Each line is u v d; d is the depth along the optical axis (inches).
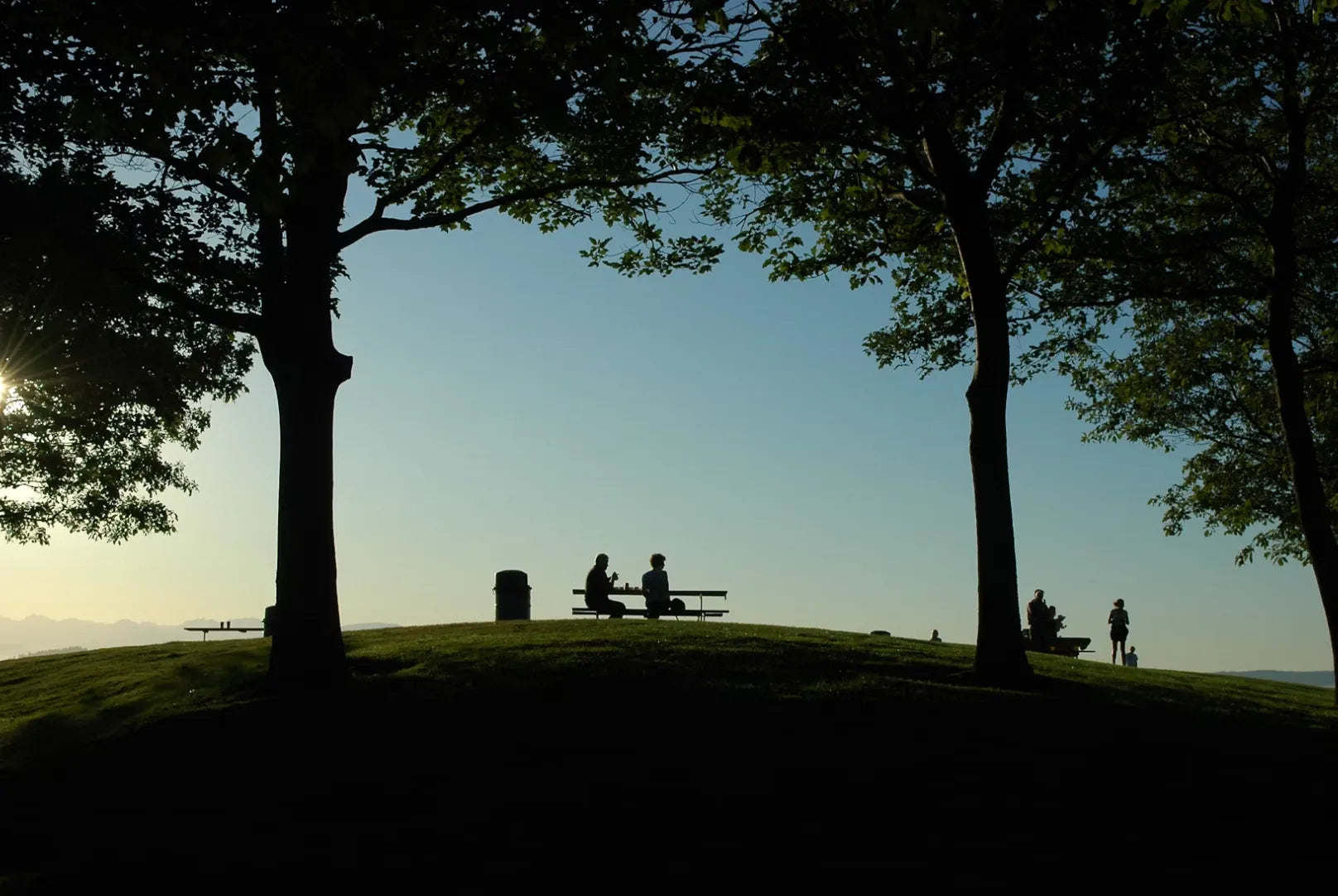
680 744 501.0
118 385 995.3
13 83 564.4
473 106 489.1
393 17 430.6
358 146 497.7
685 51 561.6
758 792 451.2
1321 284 962.1
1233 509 1242.6
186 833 431.2
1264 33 673.6
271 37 433.4
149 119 455.8
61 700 732.7
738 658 667.4
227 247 732.0
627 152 673.0
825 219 775.1
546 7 434.9
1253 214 802.8
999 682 618.8
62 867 403.5
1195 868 400.2
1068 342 901.8
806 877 384.5
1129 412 1225.4
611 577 1167.6
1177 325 1097.4
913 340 858.8
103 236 646.5
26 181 665.6
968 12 527.8
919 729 521.3
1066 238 772.6
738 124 583.8
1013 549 631.8
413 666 665.0
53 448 1204.5
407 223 660.1
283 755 506.3
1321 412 1061.8
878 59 581.6
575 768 477.1
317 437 629.9
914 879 383.9
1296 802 465.7
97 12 442.0
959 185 642.2
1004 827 426.3
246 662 759.1
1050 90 548.4
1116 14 534.3
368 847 410.9
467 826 425.1
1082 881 385.7
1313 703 761.6
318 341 635.5
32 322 867.4
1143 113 569.3
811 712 541.0
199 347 1011.3
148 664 844.6
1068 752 501.0
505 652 691.4
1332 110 824.9
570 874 387.2
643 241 795.4
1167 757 506.9
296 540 620.4
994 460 631.2
